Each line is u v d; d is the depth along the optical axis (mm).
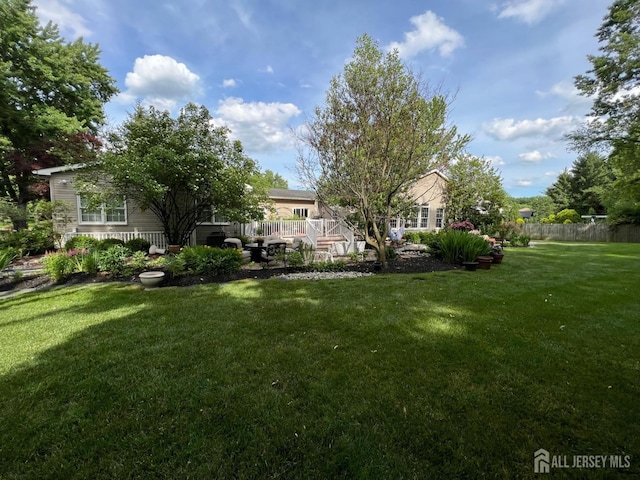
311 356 2756
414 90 6512
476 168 15148
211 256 6320
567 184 28797
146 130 8867
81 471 1535
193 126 9672
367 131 6605
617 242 17594
